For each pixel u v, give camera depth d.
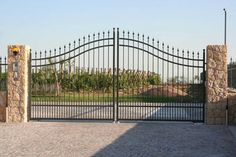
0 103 17.27
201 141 12.67
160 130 15.02
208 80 16.44
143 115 19.94
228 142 12.52
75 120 17.78
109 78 22.75
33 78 20.58
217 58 16.34
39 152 10.73
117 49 16.72
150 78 25.98
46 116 19.56
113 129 15.22
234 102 16.41
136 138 13.17
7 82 17.11
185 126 16.16
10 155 10.30
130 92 25.58
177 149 11.34
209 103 16.48
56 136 13.49
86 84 23.70
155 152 10.88
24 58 17.03
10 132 14.37
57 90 22.69
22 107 17.11
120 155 10.41
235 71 25.62
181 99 20.22
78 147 11.50
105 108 23.22
